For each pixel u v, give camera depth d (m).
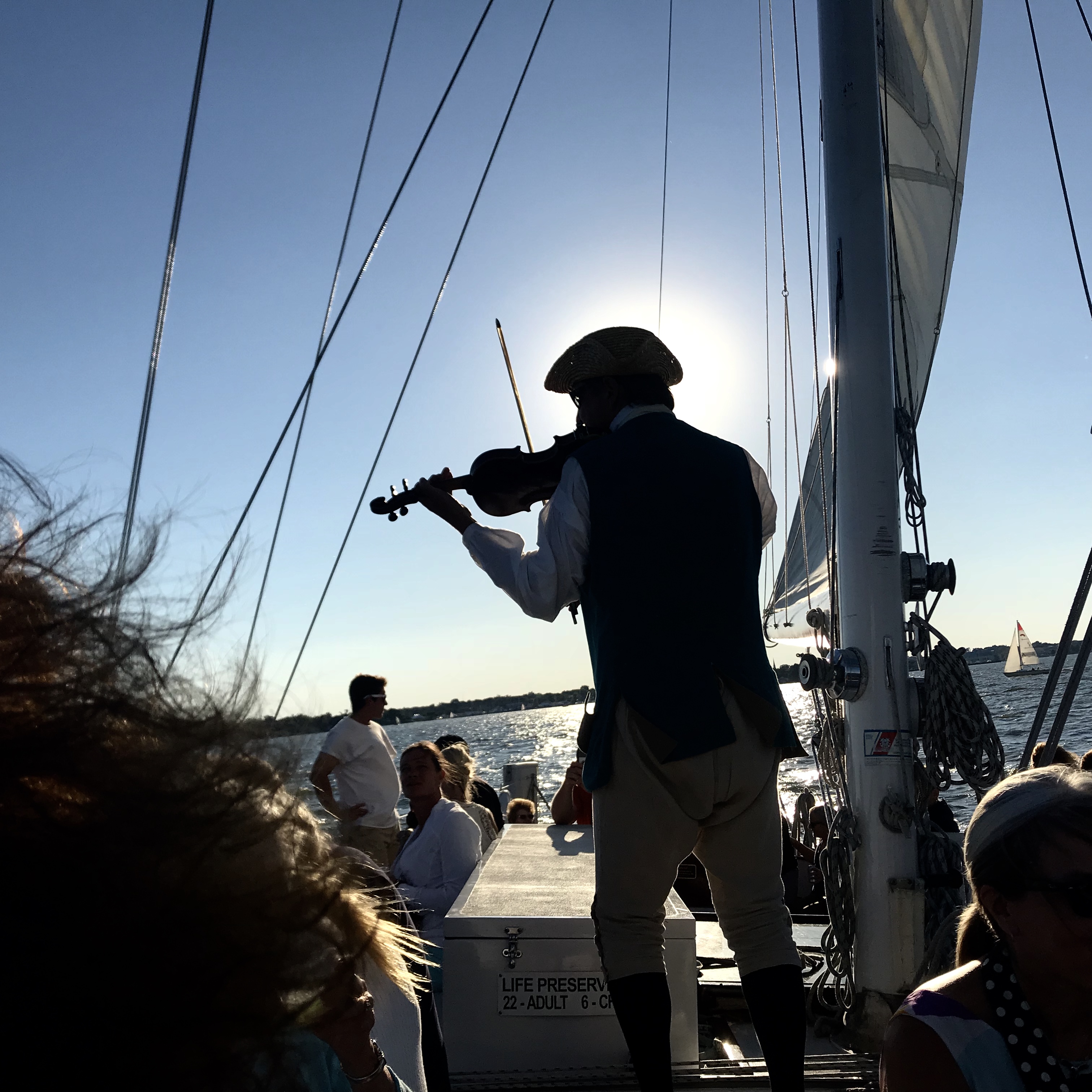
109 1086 0.46
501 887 2.98
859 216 2.98
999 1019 1.26
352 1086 0.82
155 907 0.46
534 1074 2.43
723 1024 2.83
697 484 2.11
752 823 2.03
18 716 0.47
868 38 3.06
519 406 2.71
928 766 2.71
